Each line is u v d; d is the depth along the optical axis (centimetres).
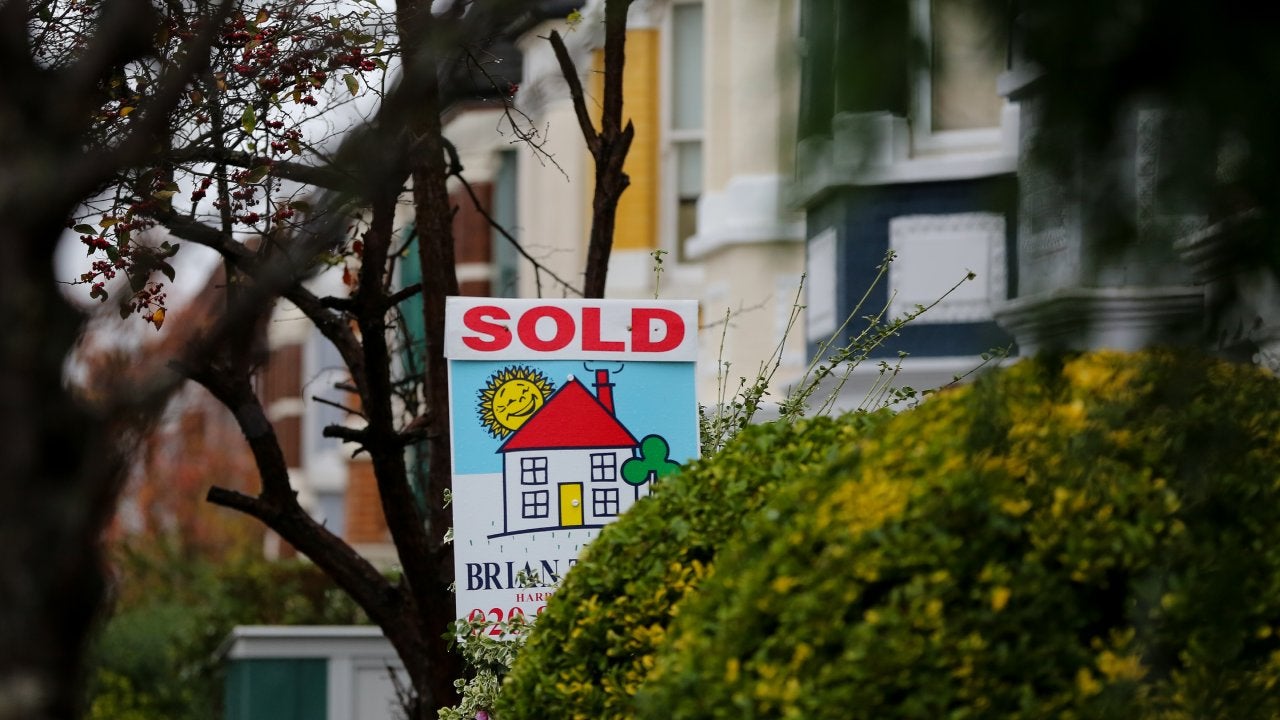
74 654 655
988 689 732
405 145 673
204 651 2989
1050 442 729
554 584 1276
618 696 928
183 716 3006
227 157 1306
